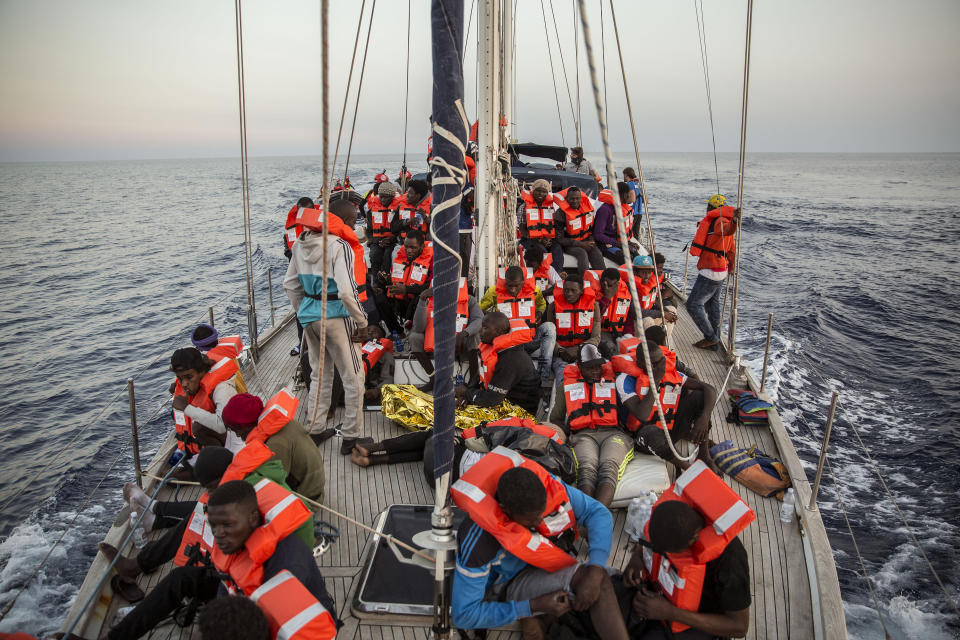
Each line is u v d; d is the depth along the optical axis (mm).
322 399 4926
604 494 3996
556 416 4801
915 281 24406
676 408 4445
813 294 21328
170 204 66562
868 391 12727
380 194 8484
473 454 4113
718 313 7395
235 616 2213
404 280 7203
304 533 3029
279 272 25078
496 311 5621
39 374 14586
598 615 2932
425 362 5941
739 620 2834
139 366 14984
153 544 3680
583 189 9391
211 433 4383
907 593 6707
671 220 41562
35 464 10227
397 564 3645
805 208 58906
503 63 6598
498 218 6410
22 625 6082
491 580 3232
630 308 6453
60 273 26953
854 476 9242
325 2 1938
